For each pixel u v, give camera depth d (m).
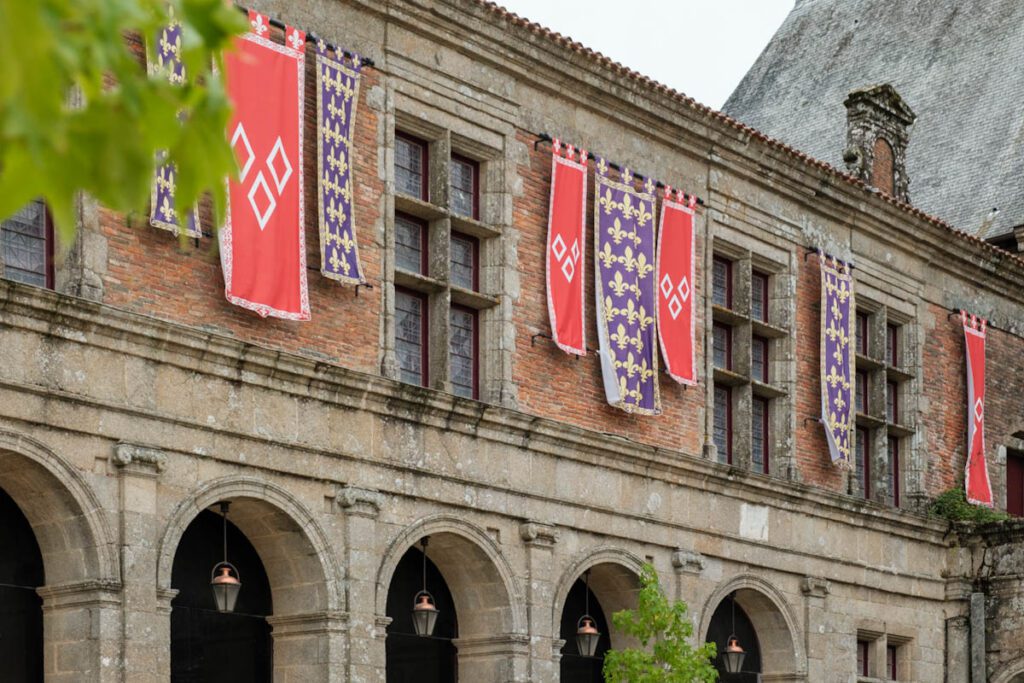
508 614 33.84
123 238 27.45
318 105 30.89
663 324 38.50
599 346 36.88
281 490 29.41
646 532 37.47
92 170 5.89
